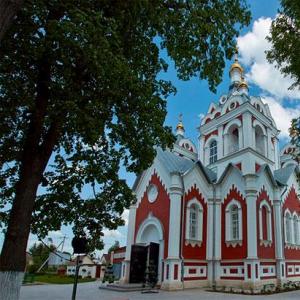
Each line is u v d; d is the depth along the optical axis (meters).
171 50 12.13
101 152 10.59
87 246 10.20
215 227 23.56
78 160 10.43
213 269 22.45
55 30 7.78
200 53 12.26
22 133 9.70
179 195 22.12
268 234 23.48
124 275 23.22
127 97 9.70
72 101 8.35
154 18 10.80
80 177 10.41
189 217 22.61
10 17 6.00
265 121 27.97
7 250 7.73
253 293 18.94
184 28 11.75
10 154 9.63
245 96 27.84
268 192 24.86
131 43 10.94
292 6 8.76
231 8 12.54
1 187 10.16
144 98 9.76
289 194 27.48
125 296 17.02
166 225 22.17
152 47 11.52
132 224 25.00
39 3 8.20
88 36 7.96
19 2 6.12
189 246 21.84
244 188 23.09
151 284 20.73
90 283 26.31
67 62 8.45
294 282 23.73
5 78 8.39
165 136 10.31
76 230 10.38
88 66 8.48
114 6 10.06
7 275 7.54
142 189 25.56
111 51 8.74
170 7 11.76
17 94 8.62
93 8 9.54
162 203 23.17
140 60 10.98
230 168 24.61
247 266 20.75
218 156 27.30
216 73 12.64
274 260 23.14
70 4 8.62
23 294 17.39
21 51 8.20
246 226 22.08
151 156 10.30
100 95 9.24
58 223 9.99
